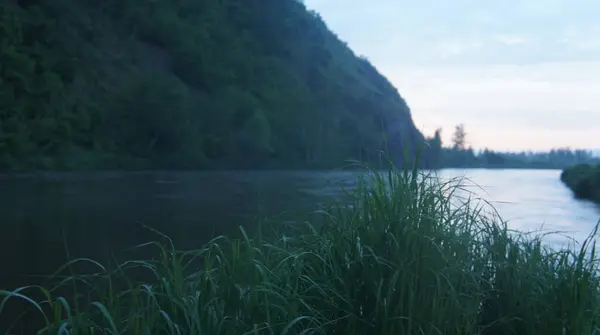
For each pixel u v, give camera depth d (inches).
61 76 2106.3
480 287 107.0
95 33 2549.2
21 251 363.3
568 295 98.7
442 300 91.3
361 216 102.9
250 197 943.0
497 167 4185.5
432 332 89.8
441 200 105.3
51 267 307.9
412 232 92.6
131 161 2132.1
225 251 108.7
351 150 3080.7
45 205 713.6
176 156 2346.2
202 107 2726.4
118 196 911.7
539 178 2333.9
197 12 3686.0
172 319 86.7
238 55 3503.9
